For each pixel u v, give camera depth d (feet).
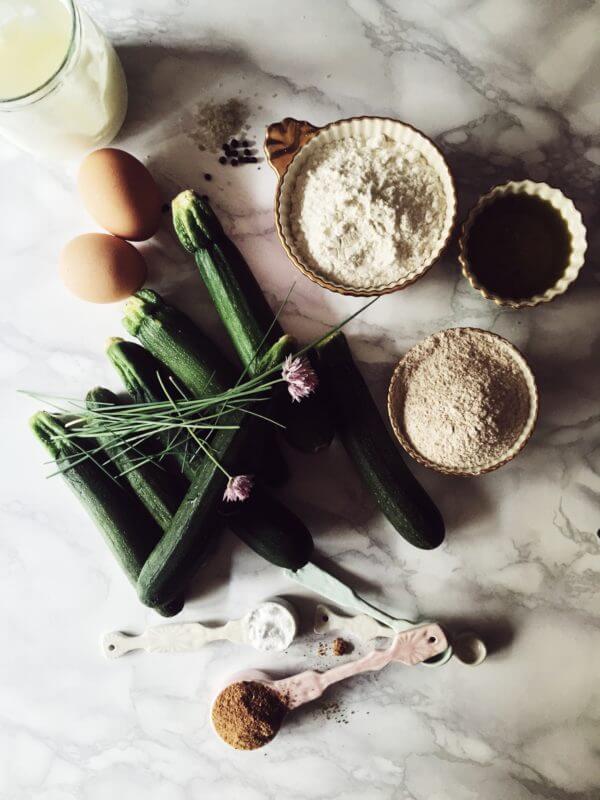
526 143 1.35
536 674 1.43
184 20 1.36
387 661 1.36
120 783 1.50
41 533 1.47
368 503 1.41
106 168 1.22
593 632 1.41
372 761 1.48
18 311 1.42
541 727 1.44
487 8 1.33
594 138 1.34
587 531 1.40
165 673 1.48
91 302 1.30
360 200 1.20
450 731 1.46
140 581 1.26
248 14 1.35
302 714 1.47
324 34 1.35
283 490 1.42
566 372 1.38
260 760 1.49
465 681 1.45
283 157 1.30
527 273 1.28
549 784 1.45
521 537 1.41
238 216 1.38
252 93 1.36
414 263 1.25
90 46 1.16
